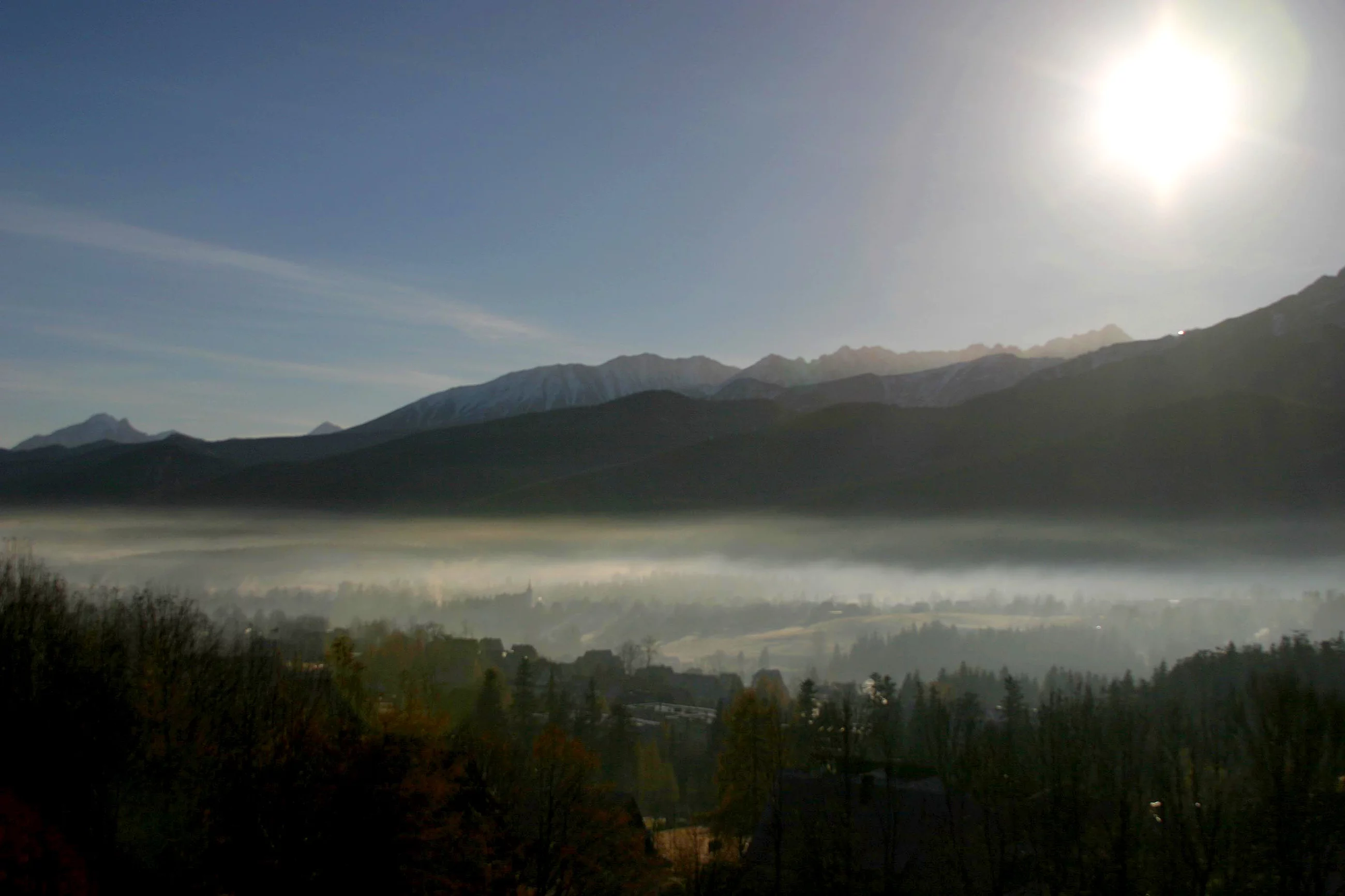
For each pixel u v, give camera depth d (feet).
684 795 255.09
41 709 116.06
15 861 94.58
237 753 116.26
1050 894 126.93
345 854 103.81
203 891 102.17
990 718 299.99
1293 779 131.54
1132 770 161.68
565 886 129.49
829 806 142.41
